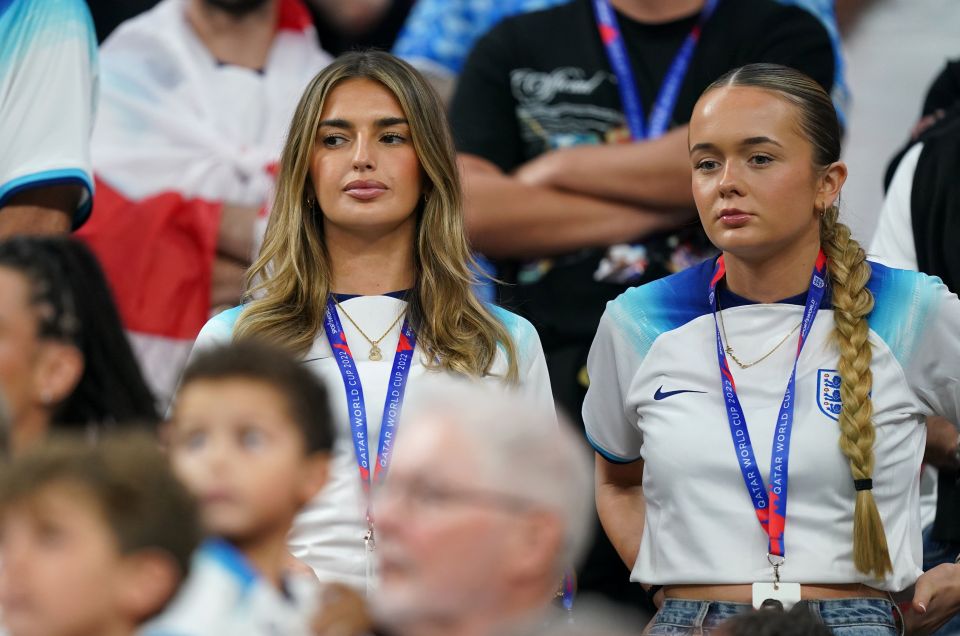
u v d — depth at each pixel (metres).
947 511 16.06
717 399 13.84
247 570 8.68
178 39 21.09
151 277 19.67
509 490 7.71
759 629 9.90
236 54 21.31
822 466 13.28
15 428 11.28
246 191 20.48
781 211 13.58
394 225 14.31
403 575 7.77
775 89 13.77
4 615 8.19
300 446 9.37
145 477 7.72
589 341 19.05
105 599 7.58
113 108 20.64
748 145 13.62
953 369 13.76
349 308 14.27
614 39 20.00
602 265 19.22
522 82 20.03
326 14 22.16
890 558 13.27
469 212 19.38
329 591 9.29
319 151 14.37
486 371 14.09
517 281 19.45
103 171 20.22
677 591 13.64
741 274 14.10
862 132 23.31
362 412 13.60
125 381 11.70
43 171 15.94
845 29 23.50
